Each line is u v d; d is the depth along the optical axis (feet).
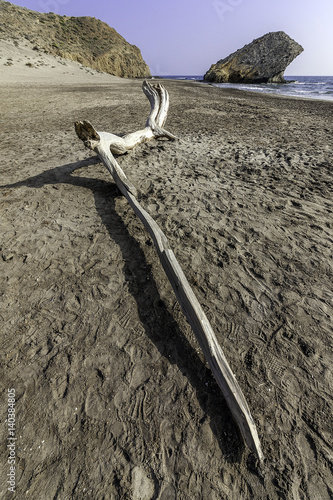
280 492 4.13
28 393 5.44
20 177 14.78
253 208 11.58
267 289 7.59
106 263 8.68
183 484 4.25
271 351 6.02
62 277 8.15
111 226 10.57
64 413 5.13
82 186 13.82
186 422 4.97
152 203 12.15
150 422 4.98
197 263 8.59
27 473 4.43
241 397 4.78
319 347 6.07
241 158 17.60
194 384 5.55
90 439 4.78
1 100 38.55
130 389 5.48
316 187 13.38
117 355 6.07
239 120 29.99
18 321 6.86
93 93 50.78
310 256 8.71
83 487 4.26
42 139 21.88
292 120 30.19
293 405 5.13
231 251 9.05
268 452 4.54
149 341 6.35
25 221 10.91
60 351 6.17
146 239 9.82
